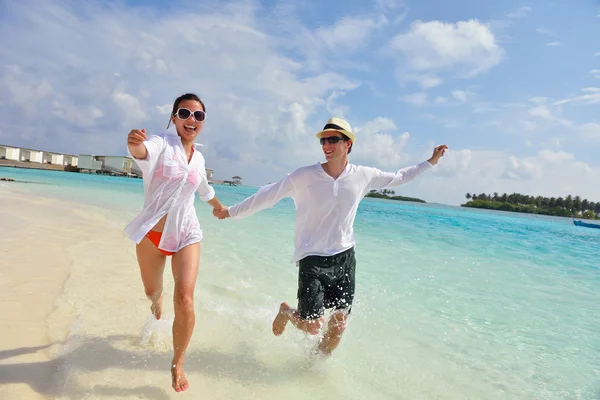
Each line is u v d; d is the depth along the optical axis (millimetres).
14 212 9289
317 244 3469
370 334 3934
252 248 7680
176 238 3014
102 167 72750
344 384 2959
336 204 3457
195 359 3098
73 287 4258
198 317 3930
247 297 4691
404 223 17141
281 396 2711
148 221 2949
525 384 3129
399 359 3436
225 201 22922
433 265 7320
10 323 3256
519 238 14508
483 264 7895
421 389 2971
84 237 7180
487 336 4035
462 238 12422
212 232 9352
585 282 6781
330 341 3434
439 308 4812
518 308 4988
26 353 2836
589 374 3320
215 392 2674
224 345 3402
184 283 2844
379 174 3688
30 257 5281
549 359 3580
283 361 3232
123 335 3299
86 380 2600
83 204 13758
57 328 3271
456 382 3105
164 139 3004
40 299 3836
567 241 14820
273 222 12352
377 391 2896
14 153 66438
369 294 5180
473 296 5398
